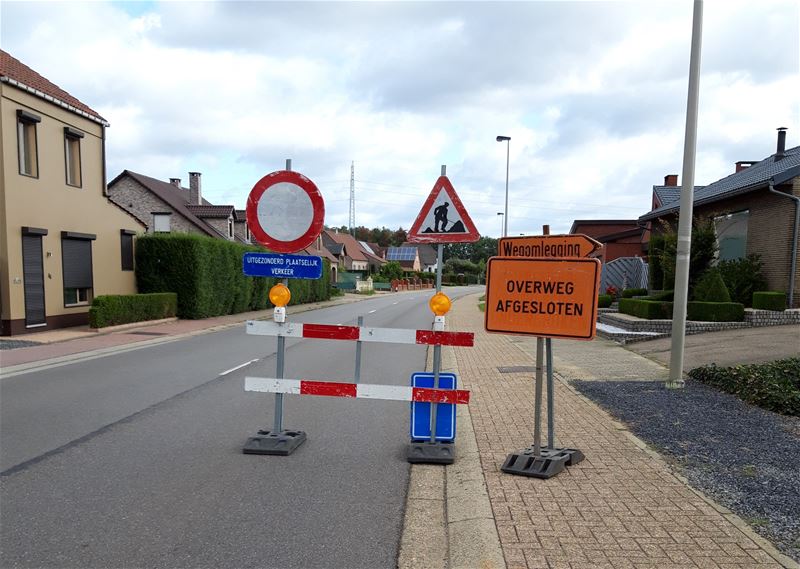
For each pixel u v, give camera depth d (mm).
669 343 12539
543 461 4805
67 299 17844
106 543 3686
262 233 5664
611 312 18375
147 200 36594
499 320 5008
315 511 4223
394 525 4004
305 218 5629
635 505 4094
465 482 4656
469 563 3318
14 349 12758
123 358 11984
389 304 36844
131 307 18000
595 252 5082
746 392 7406
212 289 22484
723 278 15891
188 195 43969
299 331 5637
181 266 21203
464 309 30844
